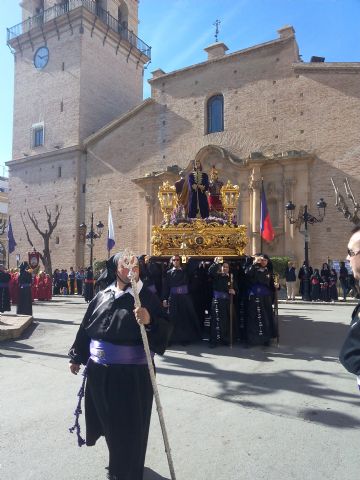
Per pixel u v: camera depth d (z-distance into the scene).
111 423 3.03
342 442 3.96
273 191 25.39
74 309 16.72
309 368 6.74
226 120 27.94
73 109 34.06
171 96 30.41
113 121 32.25
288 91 25.94
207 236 10.14
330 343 8.87
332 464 3.55
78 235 32.88
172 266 9.45
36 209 35.44
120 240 31.06
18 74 37.81
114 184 31.95
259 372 6.50
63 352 8.02
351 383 5.86
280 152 25.66
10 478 3.37
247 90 27.41
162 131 30.45
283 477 3.35
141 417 3.07
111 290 3.37
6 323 10.42
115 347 3.13
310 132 24.94
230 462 3.61
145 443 3.11
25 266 13.67
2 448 3.90
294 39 26.09
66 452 3.82
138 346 3.16
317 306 17.41
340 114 24.19
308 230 24.09
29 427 4.39
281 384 5.84
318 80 25.05
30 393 5.52
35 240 35.34
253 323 8.52
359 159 23.38
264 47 27.02
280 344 8.80
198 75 29.44
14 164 37.06
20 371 6.61
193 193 10.85
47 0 37.25
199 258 9.89
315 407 4.91
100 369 3.12
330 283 19.92
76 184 33.31
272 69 26.66
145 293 3.26
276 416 4.64
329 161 24.17
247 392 5.49
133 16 39.84
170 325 3.31
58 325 11.55
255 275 8.60
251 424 4.42
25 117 37.03
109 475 3.12
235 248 10.11
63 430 4.31
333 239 23.53
